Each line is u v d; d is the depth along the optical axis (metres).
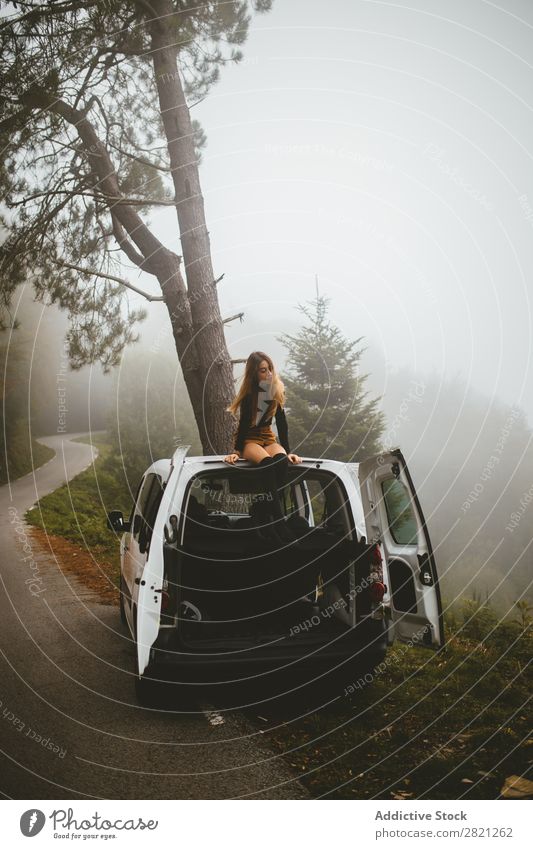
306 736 3.54
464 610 6.85
